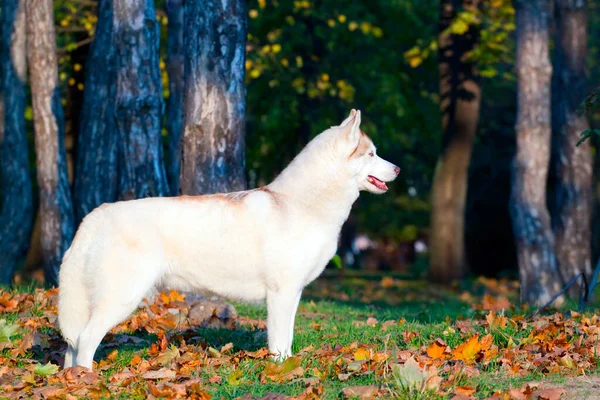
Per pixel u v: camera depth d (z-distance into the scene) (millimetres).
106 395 5074
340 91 18594
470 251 27594
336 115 20531
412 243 41000
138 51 8945
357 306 11984
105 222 5527
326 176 5684
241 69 8641
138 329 7293
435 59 20625
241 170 8695
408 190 31188
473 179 27031
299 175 5730
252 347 6699
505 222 26797
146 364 5844
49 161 11312
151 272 5508
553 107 14539
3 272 13180
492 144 26344
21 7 13125
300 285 5770
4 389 5223
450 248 18688
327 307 10406
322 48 20031
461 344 5816
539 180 12570
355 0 19297
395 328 7473
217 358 6074
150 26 9047
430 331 7035
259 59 17328
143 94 9000
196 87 8547
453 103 18234
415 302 14562
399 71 20109
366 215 34031
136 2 8898
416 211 33500
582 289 8172
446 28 17953
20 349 6117
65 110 16875
